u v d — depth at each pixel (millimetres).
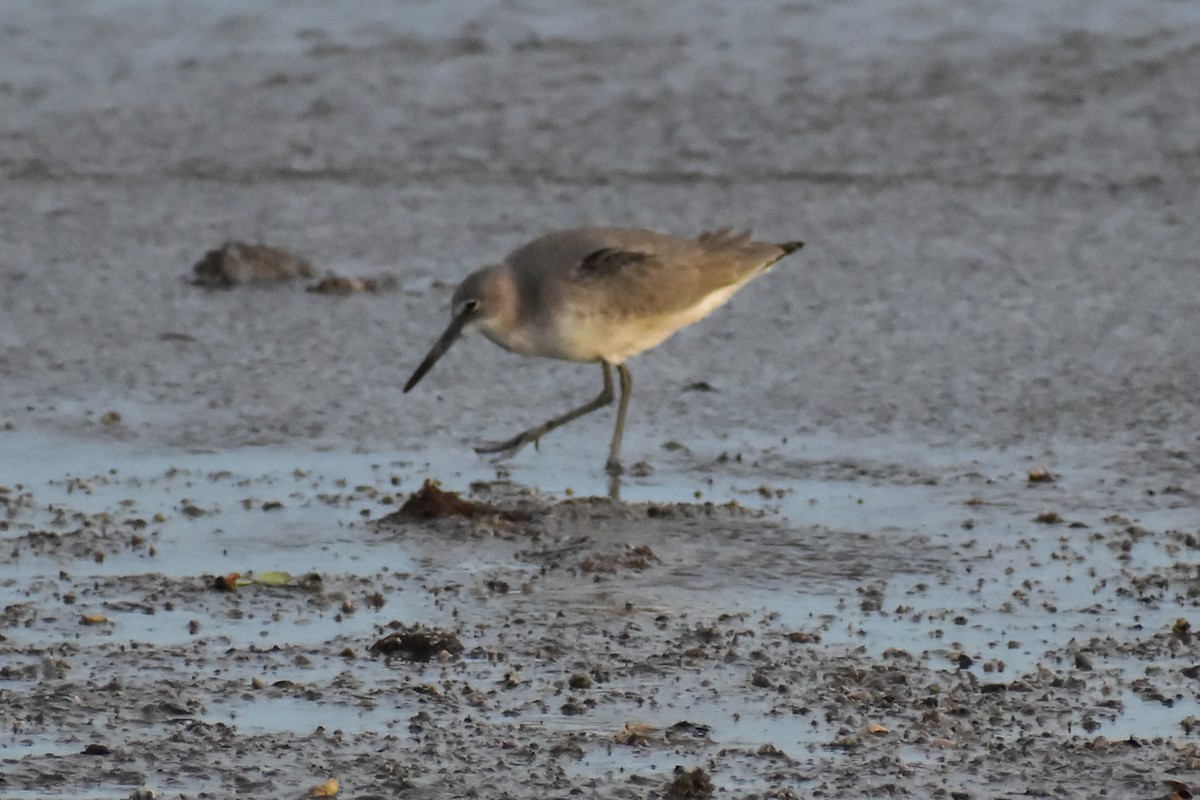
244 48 35250
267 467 17484
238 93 33312
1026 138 30750
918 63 33750
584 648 13094
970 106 32031
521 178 29453
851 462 17703
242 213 27750
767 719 11883
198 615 13680
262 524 15836
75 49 35000
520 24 36188
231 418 19000
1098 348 21234
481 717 11891
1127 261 24859
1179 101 32094
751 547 15359
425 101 32844
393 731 11664
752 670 12695
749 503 16562
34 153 30578
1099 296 23281
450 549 15266
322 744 11445
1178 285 23734
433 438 18484
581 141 31109
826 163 29922
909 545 15406
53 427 18625
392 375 20516
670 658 12906
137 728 11641
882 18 35812
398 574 14625
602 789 10836
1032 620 13695
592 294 17172
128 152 30750
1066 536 15617
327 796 10734
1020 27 35219
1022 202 27953
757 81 33250
